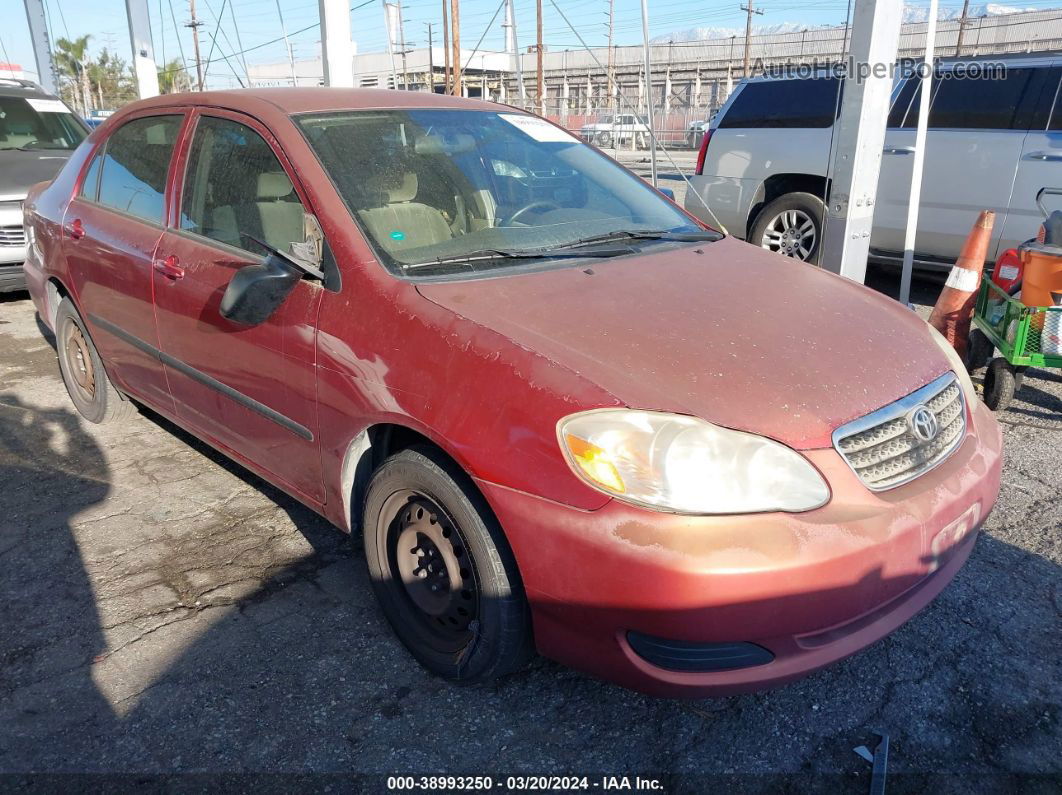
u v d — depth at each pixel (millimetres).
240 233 3029
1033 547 3262
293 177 2818
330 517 2814
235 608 2885
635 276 2750
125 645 2689
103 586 3014
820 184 7660
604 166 3662
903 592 2131
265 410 2912
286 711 2416
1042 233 4887
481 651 2318
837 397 2168
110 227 3697
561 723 2383
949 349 2773
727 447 1979
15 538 3346
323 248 2654
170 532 3387
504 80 50469
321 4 8164
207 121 3299
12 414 4645
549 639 2178
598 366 2137
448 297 2443
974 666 2602
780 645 2012
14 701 2445
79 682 2523
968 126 6758
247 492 3729
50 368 5453
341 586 3018
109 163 3924
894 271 8531
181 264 3203
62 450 4172
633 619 1964
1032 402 4820
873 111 5117
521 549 2100
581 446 1999
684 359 2203
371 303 2490
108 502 3639
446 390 2240
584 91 54906
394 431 2594
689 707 2447
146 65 13195
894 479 2166
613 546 1942
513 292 2512
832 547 1957
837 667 2602
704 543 1902
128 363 3785
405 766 2227
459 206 2973
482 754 2270
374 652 2670
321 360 2584
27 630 2770
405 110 3264
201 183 3260
